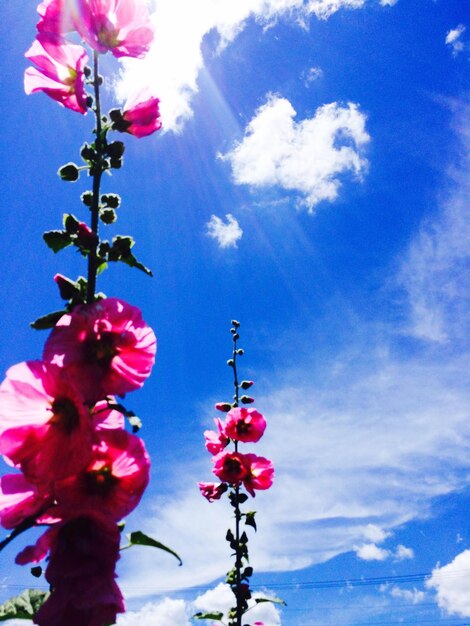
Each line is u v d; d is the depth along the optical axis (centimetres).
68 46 58
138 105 62
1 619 45
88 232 57
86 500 44
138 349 49
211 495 146
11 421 45
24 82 60
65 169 62
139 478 45
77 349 47
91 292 56
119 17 57
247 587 133
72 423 45
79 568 40
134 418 47
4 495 45
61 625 40
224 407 159
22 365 45
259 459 145
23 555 42
